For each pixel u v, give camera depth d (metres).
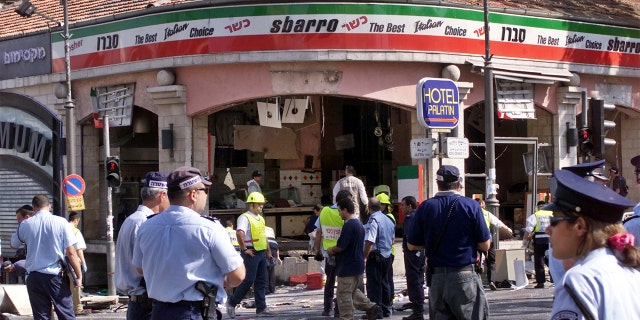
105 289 22.25
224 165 22.72
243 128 22.64
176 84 20.89
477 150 25.64
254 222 14.17
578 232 3.73
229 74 20.47
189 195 6.41
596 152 18.03
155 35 20.83
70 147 19.84
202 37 20.23
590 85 23.50
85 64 22.31
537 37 22.06
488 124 18.38
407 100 20.62
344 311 11.77
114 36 21.64
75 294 15.80
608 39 23.45
